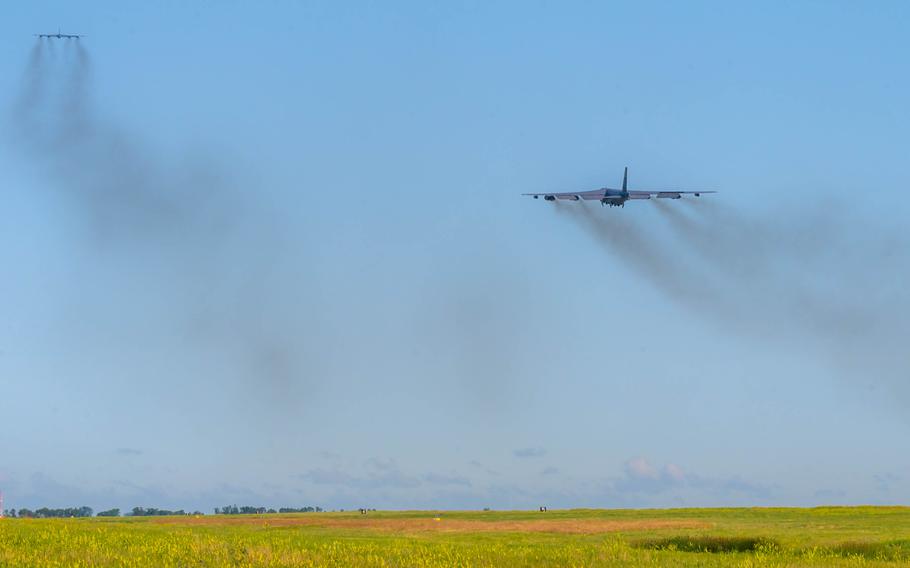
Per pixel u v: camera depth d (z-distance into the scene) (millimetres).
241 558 119812
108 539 139375
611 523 199125
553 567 121438
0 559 112875
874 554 142375
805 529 171750
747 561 125875
